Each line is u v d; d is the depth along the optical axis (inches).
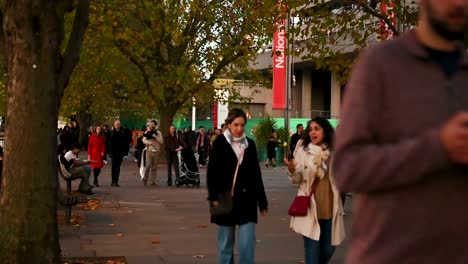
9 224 316.5
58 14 322.7
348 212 628.7
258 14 799.7
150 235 475.5
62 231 486.3
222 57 1203.9
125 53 1154.7
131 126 2416.3
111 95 1501.0
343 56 708.0
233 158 291.6
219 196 290.2
